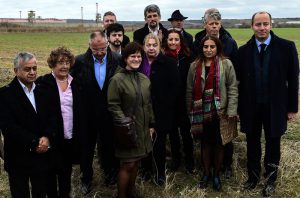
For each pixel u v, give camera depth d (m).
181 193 4.95
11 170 4.00
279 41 4.82
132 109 4.58
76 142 4.56
